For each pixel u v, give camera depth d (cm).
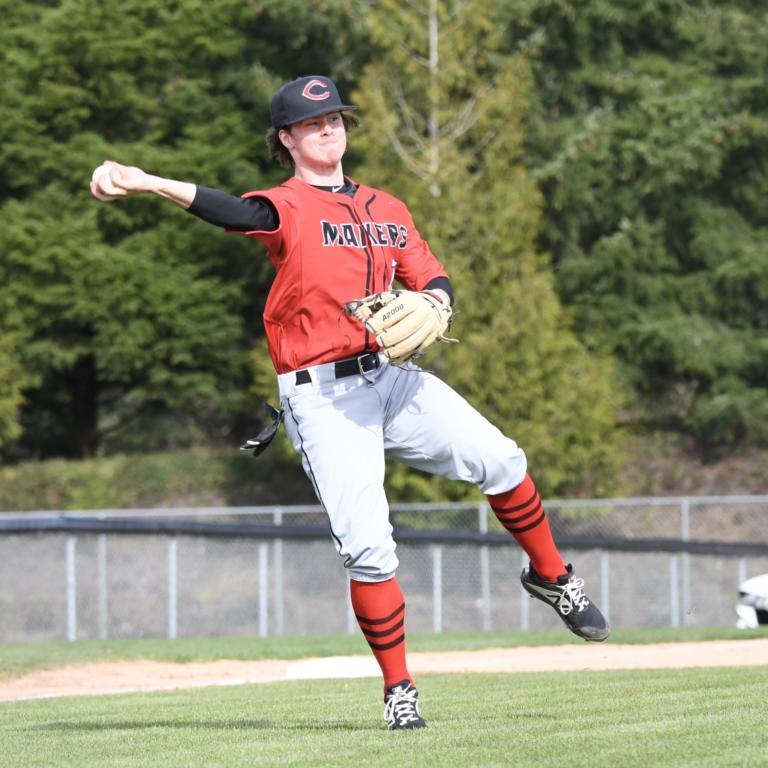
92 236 8781
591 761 1345
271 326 1738
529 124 9250
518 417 7762
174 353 8950
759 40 9300
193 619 7244
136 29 8962
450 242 7888
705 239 9400
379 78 7944
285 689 2936
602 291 9388
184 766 1435
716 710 1819
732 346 9194
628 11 9356
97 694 3178
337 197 1711
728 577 7519
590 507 7844
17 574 7412
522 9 9088
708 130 8844
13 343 8469
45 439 10156
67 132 9119
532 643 4822
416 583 7231
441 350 7588
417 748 1494
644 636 4944
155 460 9050
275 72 9606
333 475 1684
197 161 8931
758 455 9256
